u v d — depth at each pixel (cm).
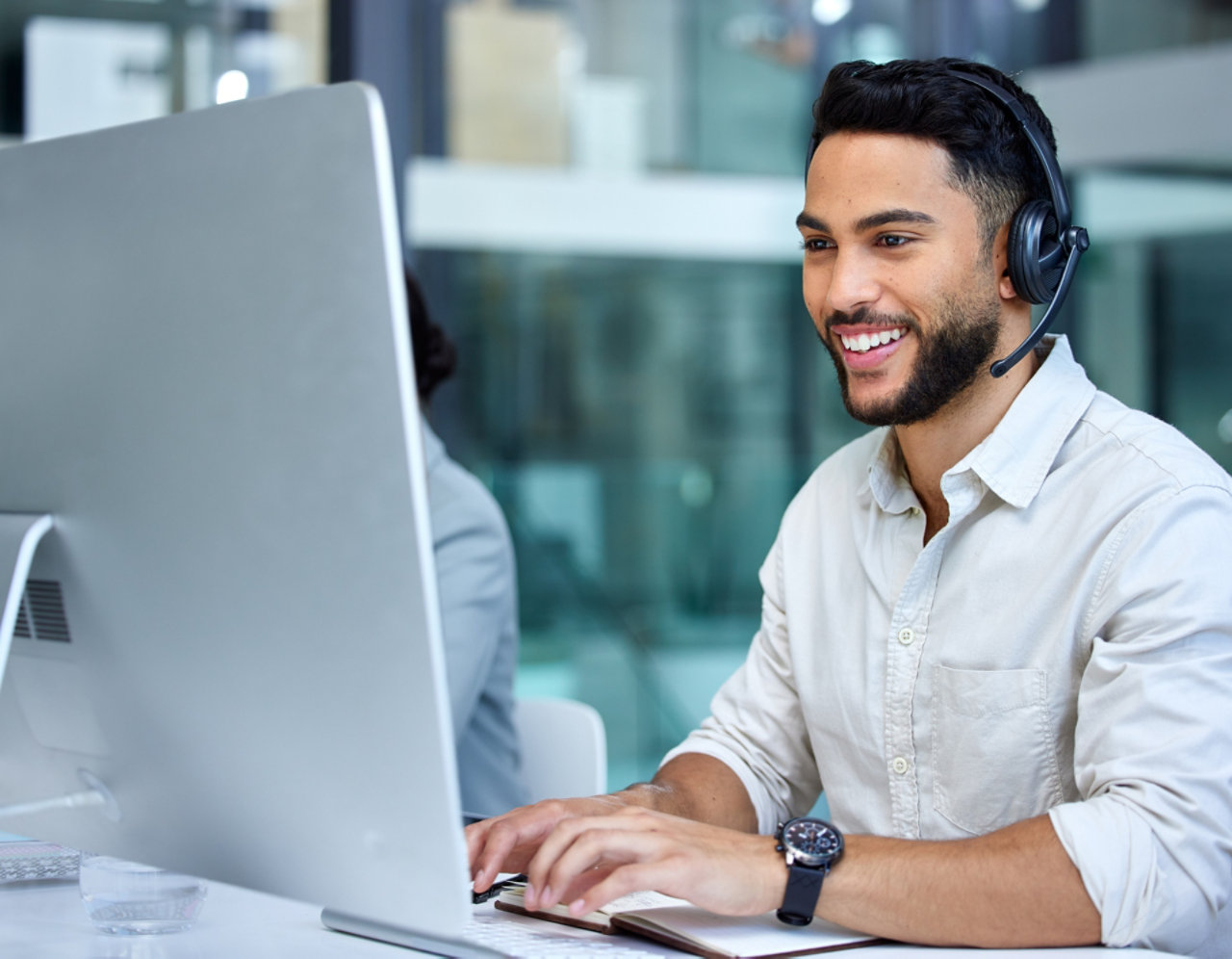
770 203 654
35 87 298
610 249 639
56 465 84
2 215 86
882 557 123
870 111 108
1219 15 531
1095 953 89
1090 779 99
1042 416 114
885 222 107
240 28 303
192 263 76
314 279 71
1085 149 521
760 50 639
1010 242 109
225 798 80
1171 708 96
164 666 81
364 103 68
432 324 190
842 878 91
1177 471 106
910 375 109
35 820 94
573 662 596
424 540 69
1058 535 111
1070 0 516
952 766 115
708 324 651
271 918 96
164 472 79
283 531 74
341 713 73
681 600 627
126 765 86
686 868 89
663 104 639
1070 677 109
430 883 72
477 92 609
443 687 70
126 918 91
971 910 89
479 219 617
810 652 128
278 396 73
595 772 163
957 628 115
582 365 639
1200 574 101
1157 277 539
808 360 656
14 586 83
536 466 632
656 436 646
